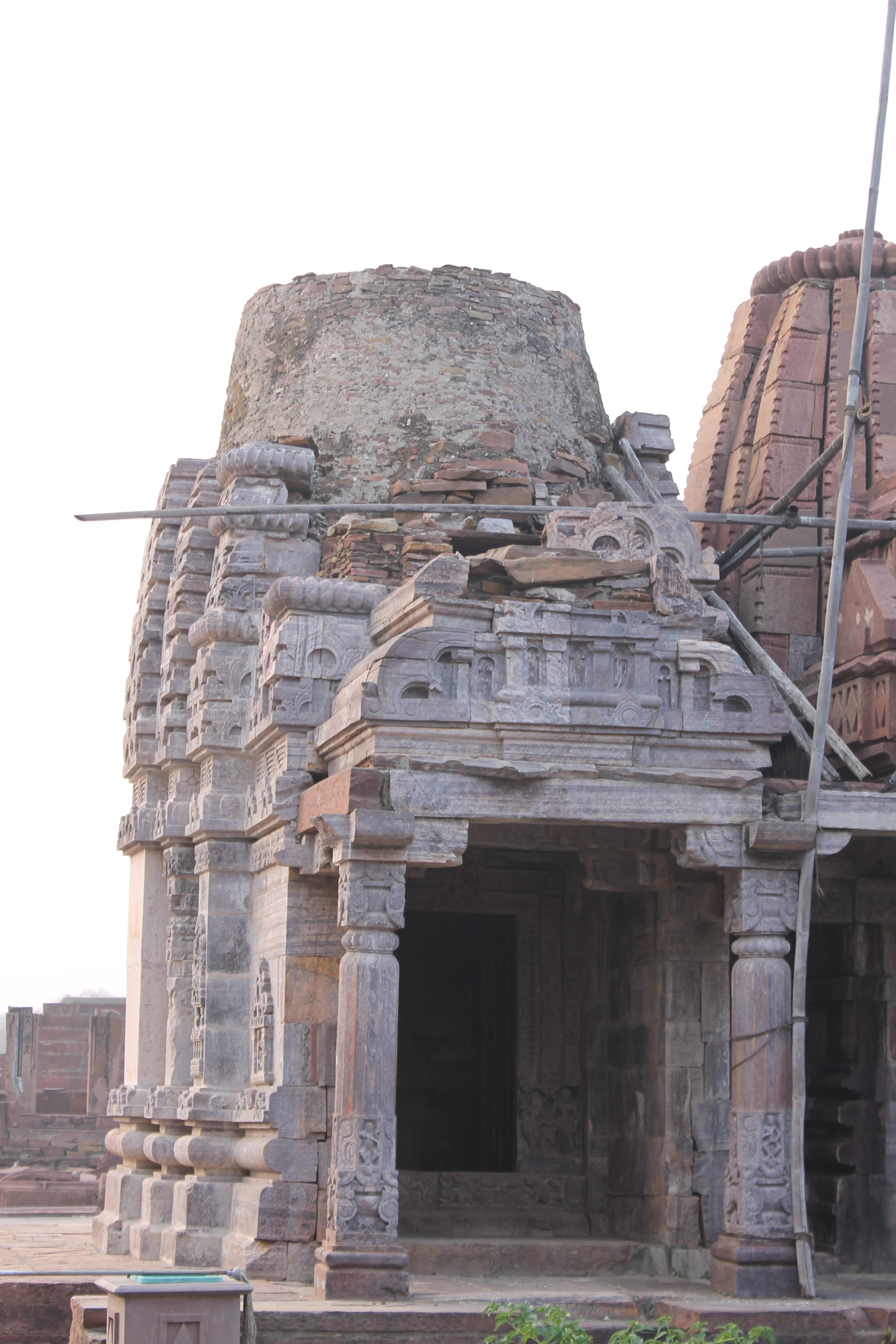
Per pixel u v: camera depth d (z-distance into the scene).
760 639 19.50
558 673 14.28
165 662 19.72
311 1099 15.71
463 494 19.31
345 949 14.14
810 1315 13.26
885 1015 17.45
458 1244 16.02
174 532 20.64
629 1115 17.45
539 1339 11.52
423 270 20.88
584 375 21.98
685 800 14.48
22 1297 13.55
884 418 20.31
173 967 18.94
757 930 14.52
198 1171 17.08
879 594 17.05
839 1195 17.00
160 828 19.36
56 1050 45.56
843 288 20.95
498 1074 18.92
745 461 21.02
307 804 15.48
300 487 18.73
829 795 14.76
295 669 16.09
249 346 21.75
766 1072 14.32
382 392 20.31
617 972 18.08
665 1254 16.12
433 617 14.25
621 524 16.69
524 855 18.92
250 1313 11.35
